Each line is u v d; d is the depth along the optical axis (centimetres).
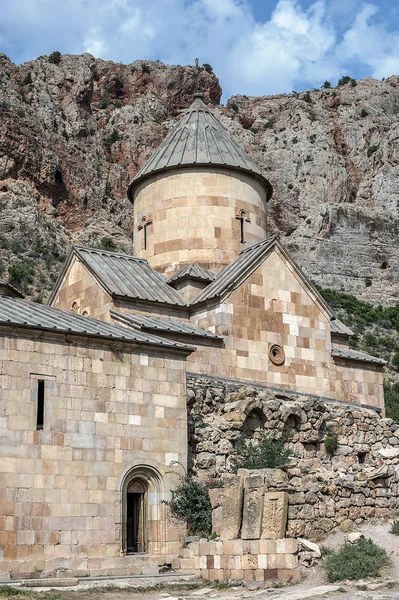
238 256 2980
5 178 9756
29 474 1884
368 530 1975
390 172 13075
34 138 10388
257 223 3225
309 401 2511
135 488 2086
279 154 13375
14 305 2248
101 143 12525
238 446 2289
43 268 7981
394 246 11694
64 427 1967
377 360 2994
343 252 11406
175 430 2159
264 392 2500
